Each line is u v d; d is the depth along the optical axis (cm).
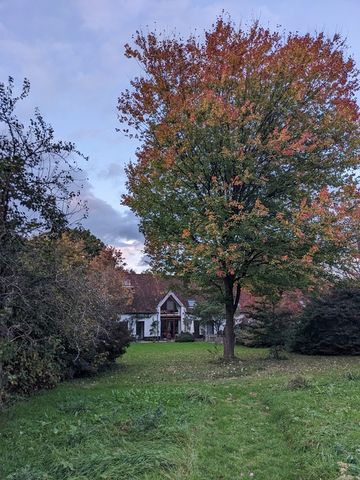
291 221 1406
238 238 1372
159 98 1555
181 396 896
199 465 517
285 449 590
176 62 1545
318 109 1503
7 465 528
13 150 721
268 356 1772
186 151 1450
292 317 1959
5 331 647
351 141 1475
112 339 1416
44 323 743
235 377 1200
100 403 831
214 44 1505
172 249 1496
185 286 1730
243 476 505
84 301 759
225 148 1351
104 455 518
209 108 1365
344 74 1520
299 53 1435
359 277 1589
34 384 963
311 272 1450
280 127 1465
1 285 643
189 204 1480
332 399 826
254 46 1495
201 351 2273
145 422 652
